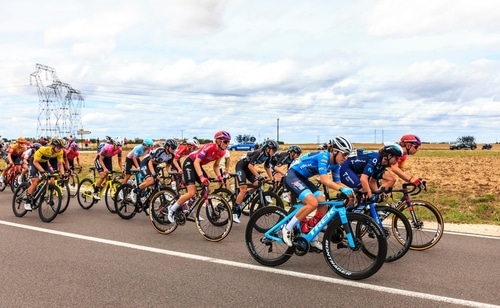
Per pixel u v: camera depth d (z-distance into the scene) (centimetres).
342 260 493
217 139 639
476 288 403
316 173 480
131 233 657
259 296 379
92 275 438
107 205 891
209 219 650
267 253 511
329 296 380
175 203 639
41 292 386
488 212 845
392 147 519
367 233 457
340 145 466
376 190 556
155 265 477
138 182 852
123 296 377
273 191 780
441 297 377
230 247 568
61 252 532
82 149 5700
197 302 364
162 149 778
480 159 2800
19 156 1216
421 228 570
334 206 451
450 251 550
